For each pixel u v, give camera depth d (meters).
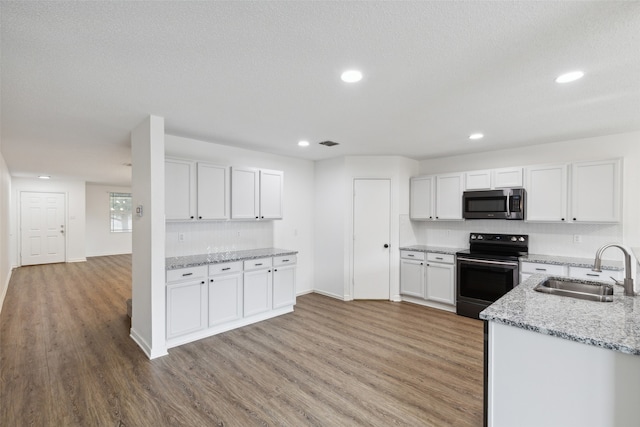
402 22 1.49
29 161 5.19
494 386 1.57
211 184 3.63
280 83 2.19
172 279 3.08
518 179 3.93
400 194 4.84
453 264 4.21
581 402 1.36
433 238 5.03
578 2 1.33
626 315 1.56
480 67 1.94
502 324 1.55
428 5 1.36
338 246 4.95
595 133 3.47
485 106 2.63
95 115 2.85
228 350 3.06
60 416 2.05
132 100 2.50
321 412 2.11
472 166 4.62
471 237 4.46
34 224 7.74
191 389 2.38
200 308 3.29
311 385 2.44
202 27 1.53
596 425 1.32
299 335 3.45
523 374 1.50
